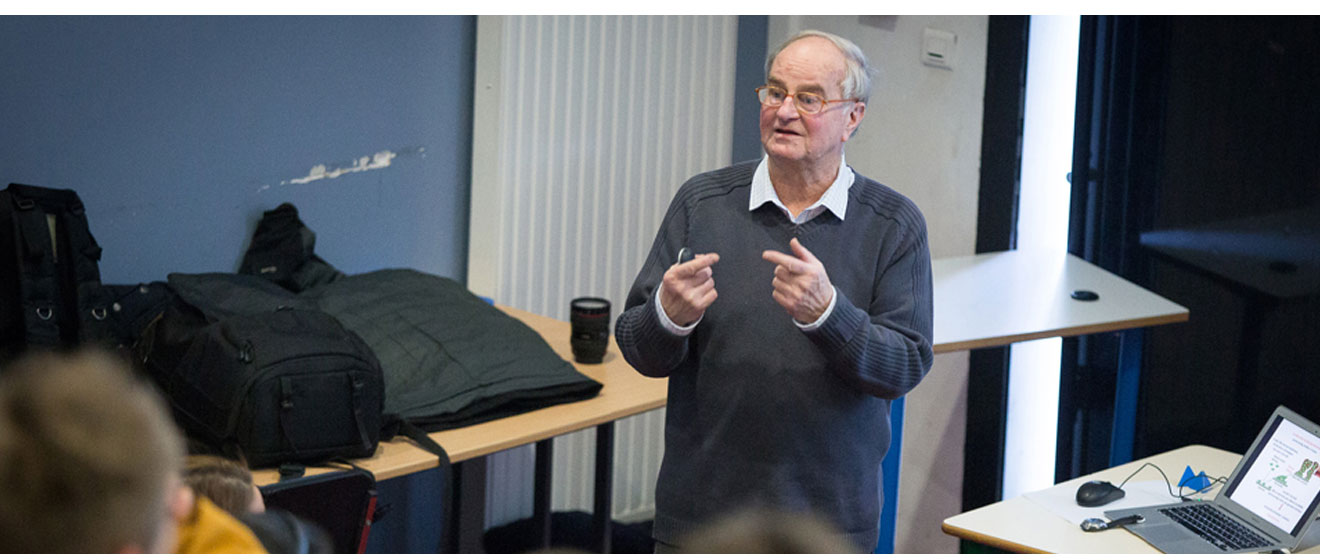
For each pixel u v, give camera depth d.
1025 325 2.94
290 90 3.11
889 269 1.89
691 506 1.92
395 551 3.51
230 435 2.26
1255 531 2.10
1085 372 3.61
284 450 2.28
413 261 3.43
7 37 2.68
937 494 3.91
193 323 2.45
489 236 3.44
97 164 2.84
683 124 3.81
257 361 2.27
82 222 2.55
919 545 3.97
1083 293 3.20
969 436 3.82
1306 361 3.14
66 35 2.75
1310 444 2.10
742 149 4.02
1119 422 3.56
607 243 3.71
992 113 3.59
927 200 3.79
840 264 1.88
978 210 3.67
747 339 1.86
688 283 1.77
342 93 3.20
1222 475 2.41
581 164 3.59
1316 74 3.02
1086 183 3.48
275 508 2.04
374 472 2.29
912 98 3.76
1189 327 3.37
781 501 1.86
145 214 2.93
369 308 2.88
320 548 1.22
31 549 0.69
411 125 3.35
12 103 2.70
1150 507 2.21
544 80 3.45
